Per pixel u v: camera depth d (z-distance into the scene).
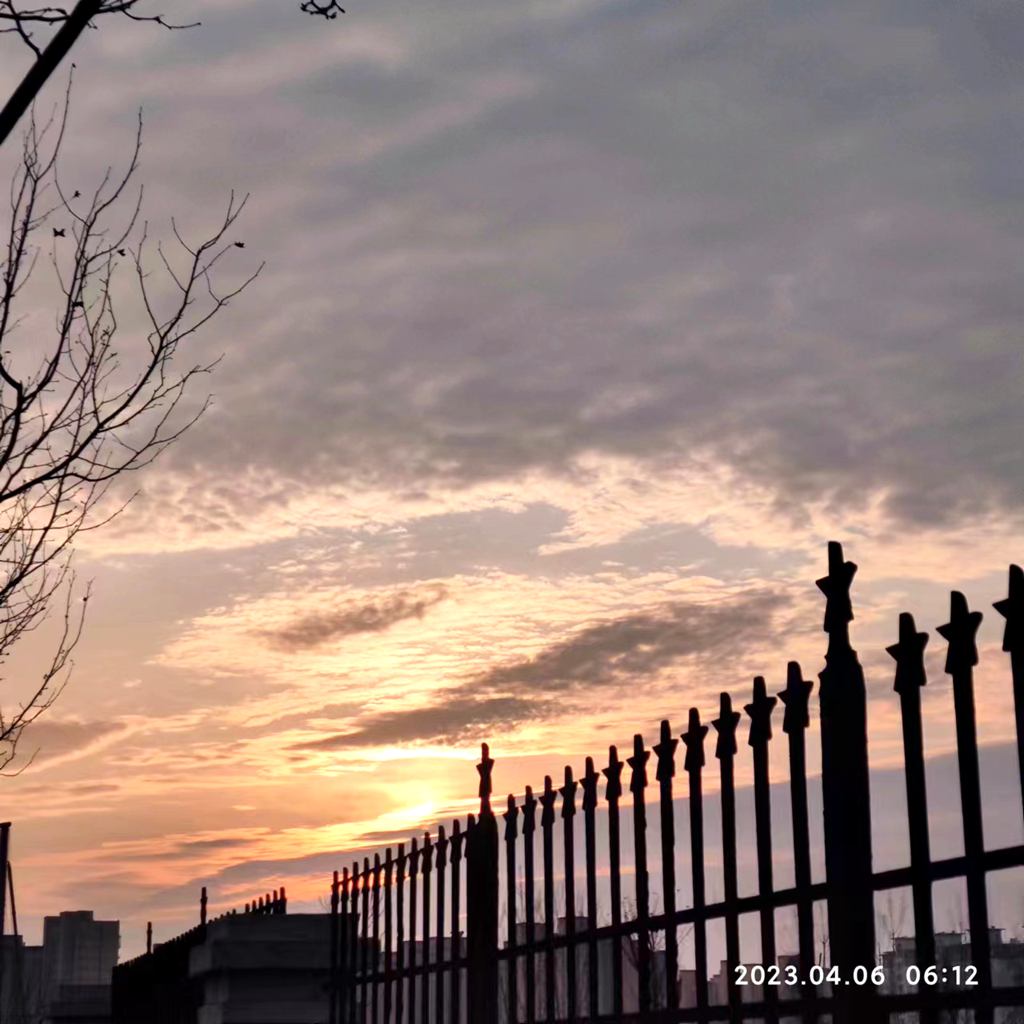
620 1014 7.51
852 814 5.80
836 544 6.19
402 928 11.37
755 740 6.54
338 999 13.25
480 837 9.74
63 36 4.46
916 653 5.50
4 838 37.44
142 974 21.95
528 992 8.65
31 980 54.09
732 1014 6.46
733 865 6.69
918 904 5.32
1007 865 4.92
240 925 14.59
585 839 8.18
